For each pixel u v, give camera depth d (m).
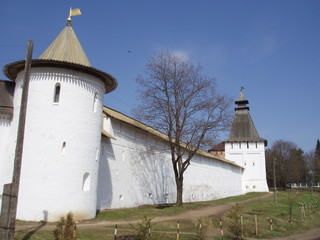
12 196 11.70
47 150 18.41
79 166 19.19
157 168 33.31
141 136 30.80
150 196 31.28
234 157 65.88
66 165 18.66
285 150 82.81
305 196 53.41
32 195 17.84
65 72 19.45
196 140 28.42
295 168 79.81
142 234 12.66
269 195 54.41
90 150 20.03
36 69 19.36
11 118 20.02
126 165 27.59
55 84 19.23
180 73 28.67
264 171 63.84
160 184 33.50
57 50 20.98
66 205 18.27
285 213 29.39
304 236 20.28
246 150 65.50
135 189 28.73
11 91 21.38
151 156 32.25
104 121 25.47
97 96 21.16
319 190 76.56
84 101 20.06
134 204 28.33
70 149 18.95
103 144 24.33
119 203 26.06
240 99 69.19
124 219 20.75
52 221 17.64
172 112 28.44
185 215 24.20
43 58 20.81
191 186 40.66
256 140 65.00
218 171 51.03
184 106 28.47
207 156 46.03
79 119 19.61
